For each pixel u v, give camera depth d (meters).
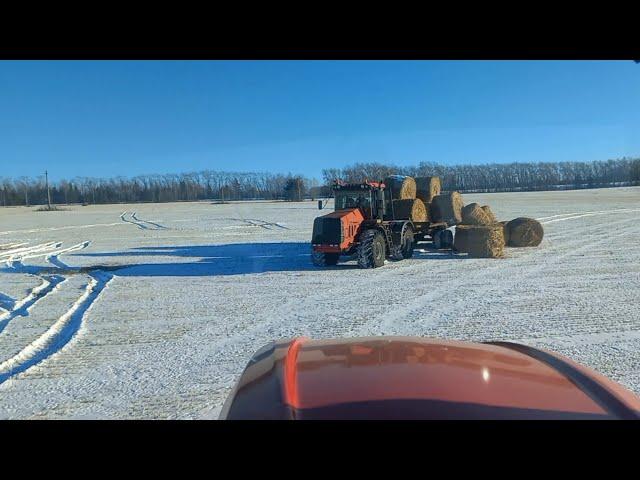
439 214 16.48
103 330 7.32
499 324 7.01
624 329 6.63
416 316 7.63
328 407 1.88
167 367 5.59
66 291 10.79
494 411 1.84
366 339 2.84
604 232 20.64
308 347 2.68
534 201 46.56
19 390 4.95
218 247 19.42
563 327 6.78
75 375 5.38
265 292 10.05
